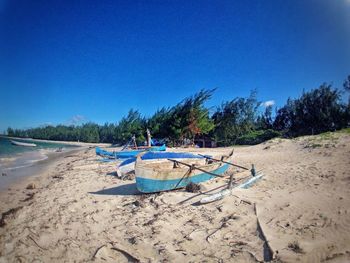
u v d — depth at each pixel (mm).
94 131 101875
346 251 4488
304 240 5059
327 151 15562
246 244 5250
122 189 10672
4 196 10500
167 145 39094
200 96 39562
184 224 6473
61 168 19203
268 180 10172
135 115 58875
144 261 5012
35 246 5879
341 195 7273
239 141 40719
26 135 132500
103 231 6480
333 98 38000
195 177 10461
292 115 42875
